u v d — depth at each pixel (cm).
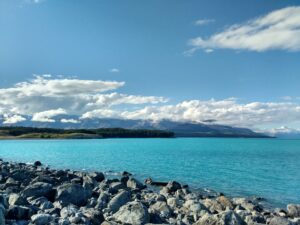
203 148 16612
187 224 2094
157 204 2561
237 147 18862
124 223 1944
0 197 1989
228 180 5250
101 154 10981
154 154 11188
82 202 2677
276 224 2152
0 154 10944
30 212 1877
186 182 4938
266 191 4312
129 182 4075
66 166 7056
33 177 4162
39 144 19338
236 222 1973
